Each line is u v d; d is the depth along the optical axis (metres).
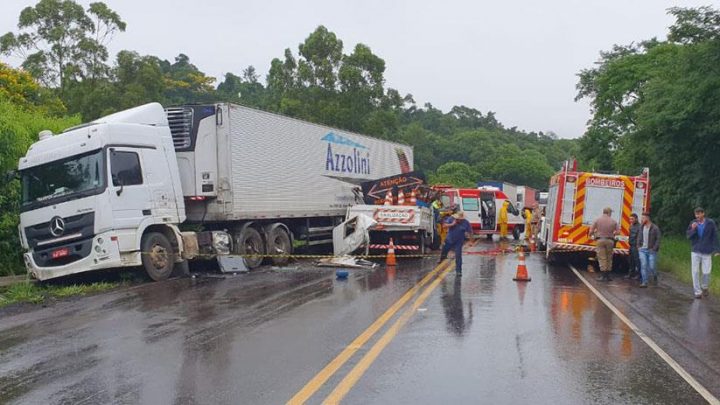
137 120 15.29
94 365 7.55
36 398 6.33
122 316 10.68
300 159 20.58
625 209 18.50
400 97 51.38
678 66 22.50
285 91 50.25
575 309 11.64
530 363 7.66
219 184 17.02
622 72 34.59
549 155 111.50
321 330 9.41
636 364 7.73
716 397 6.46
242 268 17.30
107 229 14.01
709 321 10.59
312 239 22.08
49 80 43.47
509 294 13.34
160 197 15.34
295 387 6.59
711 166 22.83
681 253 21.25
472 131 106.81
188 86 83.56
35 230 14.41
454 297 12.79
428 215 22.95
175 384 6.73
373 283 14.87
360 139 24.77
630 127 34.94
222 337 8.94
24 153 16.12
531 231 28.36
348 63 49.94
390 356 7.89
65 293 13.07
